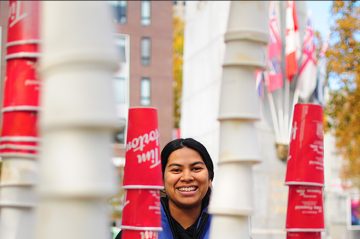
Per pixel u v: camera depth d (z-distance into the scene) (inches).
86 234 104.0
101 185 103.7
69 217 103.7
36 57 145.9
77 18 104.9
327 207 1439.5
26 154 146.1
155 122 202.2
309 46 1027.9
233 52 135.0
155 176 200.1
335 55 775.7
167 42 2244.1
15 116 146.3
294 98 1016.9
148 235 199.2
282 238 986.1
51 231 103.7
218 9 994.1
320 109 199.8
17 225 145.7
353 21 766.5
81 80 103.7
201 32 1055.6
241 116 135.1
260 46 136.3
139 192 199.8
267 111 1005.2
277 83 1000.9
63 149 103.3
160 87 2222.0
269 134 1000.2
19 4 146.3
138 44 2214.6
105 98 104.3
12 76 146.6
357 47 767.1
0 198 148.6
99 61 104.1
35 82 146.4
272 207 986.1
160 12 2241.6
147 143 200.2
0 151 148.6
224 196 136.1
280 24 1045.8
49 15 106.3
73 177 102.5
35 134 146.7
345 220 1457.9
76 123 102.7
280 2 1048.8
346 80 774.5
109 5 109.1
